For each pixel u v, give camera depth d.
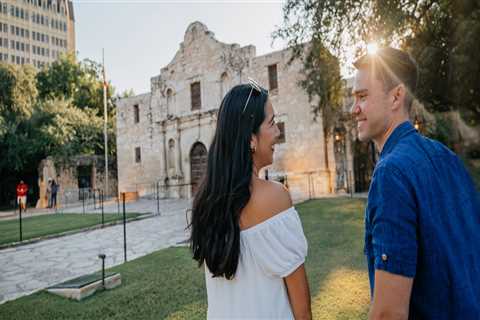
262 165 1.50
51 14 90.44
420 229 1.09
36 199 32.38
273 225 1.33
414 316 1.11
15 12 82.50
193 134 25.30
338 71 12.95
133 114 29.95
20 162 29.50
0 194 31.77
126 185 30.00
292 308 1.36
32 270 6.89
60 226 13.01
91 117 37.16
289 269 1.30
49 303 4.33
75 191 29.50
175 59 26.89
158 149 27.80
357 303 3.71
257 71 22.48
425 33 10.19
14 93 30.08
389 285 1.03
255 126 1.43
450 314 1.06
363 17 10.38
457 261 1.09
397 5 9.46
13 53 81.56
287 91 21.12
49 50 89.12
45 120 31.58
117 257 7.59
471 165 12.23
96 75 46.84
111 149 37.53
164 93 27.48
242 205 1.33
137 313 3.88
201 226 1.43
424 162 1.19
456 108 11.02
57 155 29.42
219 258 1.32
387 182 1.13
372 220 1.17
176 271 5.49
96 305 4.18
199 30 25.36
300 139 20.47
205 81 24.94
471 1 8.51
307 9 12.01
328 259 5.48
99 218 15.00
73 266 7.03
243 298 1.34
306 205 13.22
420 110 12.52
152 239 9.55
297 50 13.85
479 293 1.10
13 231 12.34
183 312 3.83
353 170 19.19
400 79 1.31
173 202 22.53
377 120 1.34
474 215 1.23
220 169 1.42
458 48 8.72
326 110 16.36
